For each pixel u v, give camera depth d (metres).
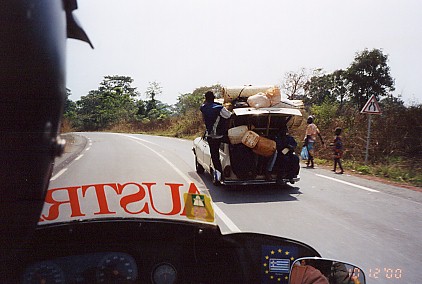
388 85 28.64
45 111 0.94
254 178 9.38
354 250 5.54
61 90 0.97
